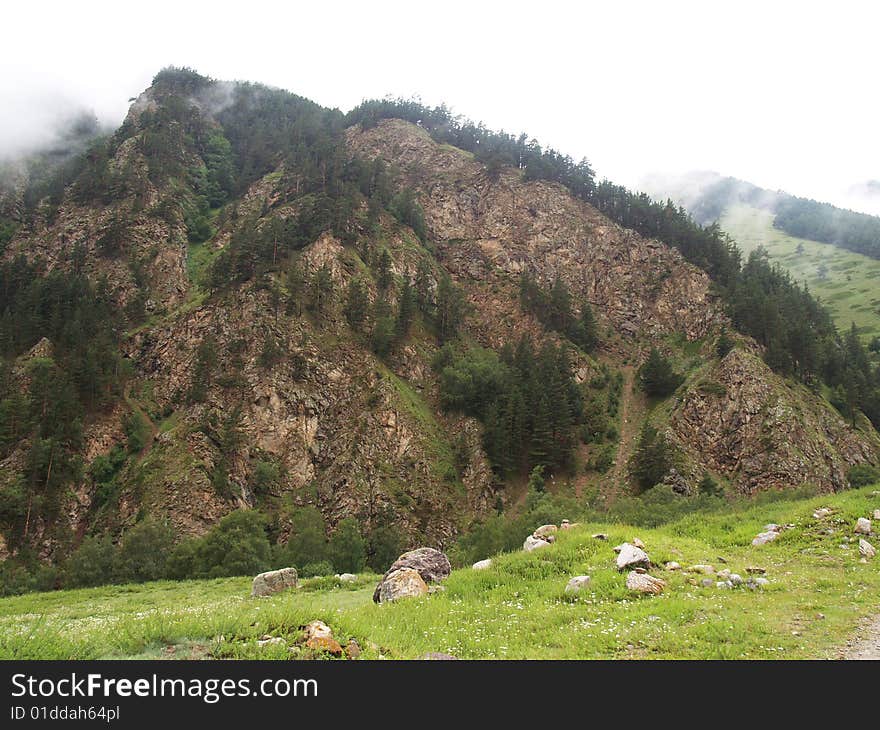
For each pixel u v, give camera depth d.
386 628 14.02
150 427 94.94
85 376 91.56
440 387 119.88
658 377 124.56
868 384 132.12
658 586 17.52
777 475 95.75
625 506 66.25
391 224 156.00
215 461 85.00
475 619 15.80
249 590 33.22
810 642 12.69
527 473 106.81
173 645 10.91
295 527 76.81
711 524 27.92
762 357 123.19
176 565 53.94
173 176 162.38
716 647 12.30
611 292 157.38
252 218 148.88
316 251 126.62
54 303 113.00
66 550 73.38
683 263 156.38
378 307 120.81
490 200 183.00
